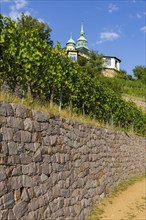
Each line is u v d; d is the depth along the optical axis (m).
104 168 12.62
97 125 12.53
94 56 51.34
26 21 27.16
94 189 10.98
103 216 9.99
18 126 6.12
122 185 15.01
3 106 5.70
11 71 7.52
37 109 7.54
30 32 8.59
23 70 7.92
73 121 9.45
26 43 8.09
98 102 14.37
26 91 8.26
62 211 7.87
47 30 30.78
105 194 12.36
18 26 7.96
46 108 8.34
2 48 7.08
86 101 12.97
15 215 5.64
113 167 14.09
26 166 6.24
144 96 42.97
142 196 13.34
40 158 6.90
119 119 17.80
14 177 5.75
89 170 10.60
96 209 10.62
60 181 7.94
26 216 6.03
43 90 9.48
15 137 5.95
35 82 8.86
